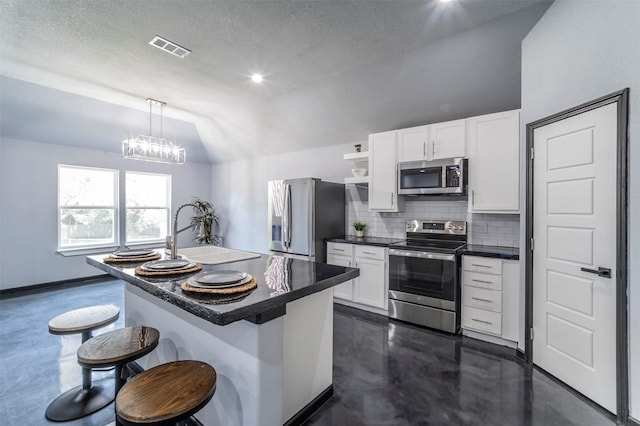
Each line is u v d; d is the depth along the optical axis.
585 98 1.91
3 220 4.27
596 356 1.88
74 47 2.74
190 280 1.50
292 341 1.70
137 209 5.62
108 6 2.16
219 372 1.62
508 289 2.69
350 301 3.78
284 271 1.84
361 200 4.35
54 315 3.50
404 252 3.26
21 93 3.72
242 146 5.55
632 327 1.68
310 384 1.83
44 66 3.14
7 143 4.27
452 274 2.96
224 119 4.88
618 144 1.73
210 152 6.18
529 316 2.41
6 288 4.29
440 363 2.44
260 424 1.43
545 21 2.22
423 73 3.03
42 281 4.57
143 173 5.67
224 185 6.39
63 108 4.13
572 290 2.04
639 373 1.64
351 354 2.59
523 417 1.80
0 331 3.05
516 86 2.87
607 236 1.81
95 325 1.95
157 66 3.10
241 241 6.08
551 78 2.18
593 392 1.90
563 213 2.10
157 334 1.75
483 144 3.01
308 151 4.96
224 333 1.58
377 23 2.38
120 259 2.11
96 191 5.15
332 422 1.77
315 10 2.21
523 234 2.47
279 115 4.37
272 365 1.49
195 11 2.21
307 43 2.66
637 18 1.63
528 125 2.39
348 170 4.48
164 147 3.54
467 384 2.14
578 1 1.95
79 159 4.88
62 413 1.84
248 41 2.62
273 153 5.42
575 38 1.97
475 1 2.15
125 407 1.10
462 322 2.97
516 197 2.84
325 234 4.09
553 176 2.18
